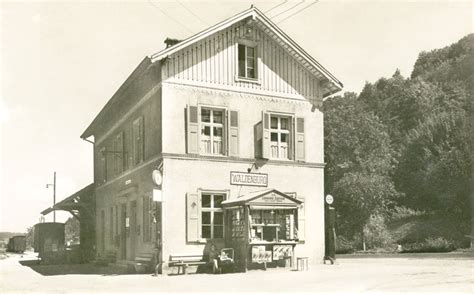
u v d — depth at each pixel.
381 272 17.09
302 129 22.39
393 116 57.06
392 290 12.43
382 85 61.47
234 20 20.73
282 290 12.80
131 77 21.67
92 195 33.16
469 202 40.75
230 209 19.84
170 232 19.09
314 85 23.08
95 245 32.00
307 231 21.88
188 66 20.23
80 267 26.03
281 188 21.61
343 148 46.41
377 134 46.69
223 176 20.39
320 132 22.91
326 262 22.55
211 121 20.67
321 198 22.44
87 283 15.98
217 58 20.84
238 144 20.83
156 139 20.05
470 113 46.28
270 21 21.44
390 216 45.88
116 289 13.95
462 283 13.62
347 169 45.06
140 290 13.52
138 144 22.88
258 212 20.09
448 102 50.34
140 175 22.19
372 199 41.12
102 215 30.58
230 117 20.78
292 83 22.47
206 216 20.12
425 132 46.50
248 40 21.72
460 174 41.66
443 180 42.69
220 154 20.61
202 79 20.45
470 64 51.25
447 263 21.02
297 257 21.03
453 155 42.19
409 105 55.06
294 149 22.12
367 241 39.06
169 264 18.77
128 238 24.08
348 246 39.25
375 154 45.72
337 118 47.81
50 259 31.80
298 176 22.05
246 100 21.27
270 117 21.81
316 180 22.45
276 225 19.36
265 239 20.20
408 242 39.66
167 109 19.67
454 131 44.19
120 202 25.73
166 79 19.80
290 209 20.08
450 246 32.66
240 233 19.33
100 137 32.50
